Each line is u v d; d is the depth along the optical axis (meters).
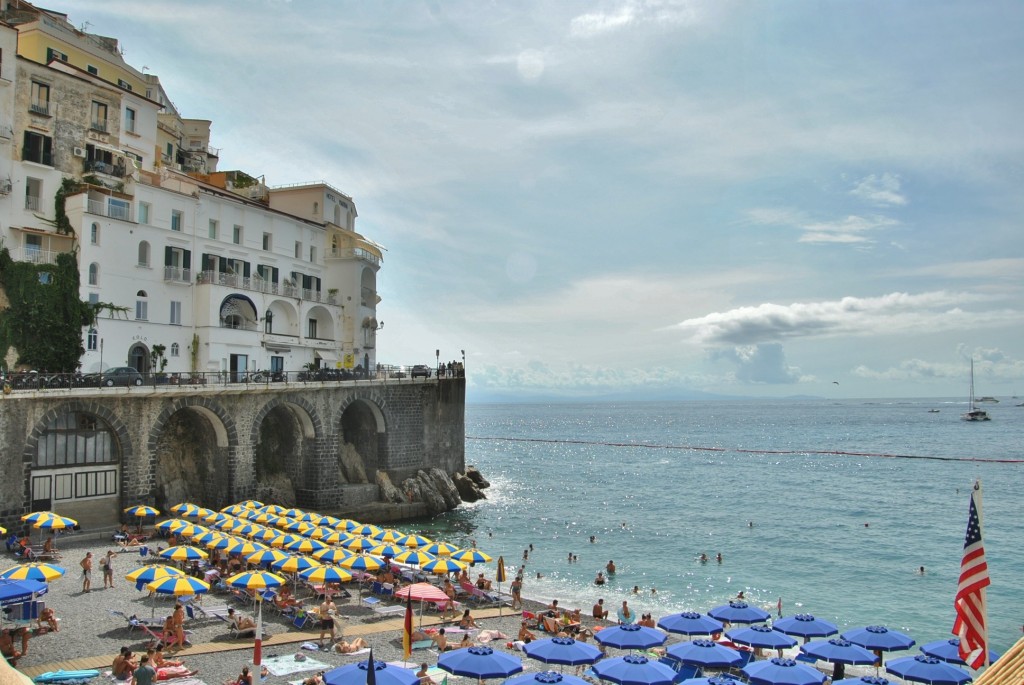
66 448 52.62
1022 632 45.28
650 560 62.09
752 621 34.72
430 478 80.81
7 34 58.47
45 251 59.91
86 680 27.02
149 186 67.00
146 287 66.56
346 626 36.44
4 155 58.47
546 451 180.00
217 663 29.89
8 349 57.41
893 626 46.00
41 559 44.62
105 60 74.50
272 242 80.62
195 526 47.91
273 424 71.19
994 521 79.44
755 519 80.88
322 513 68.50
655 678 26.16
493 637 36.09
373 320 94.12
